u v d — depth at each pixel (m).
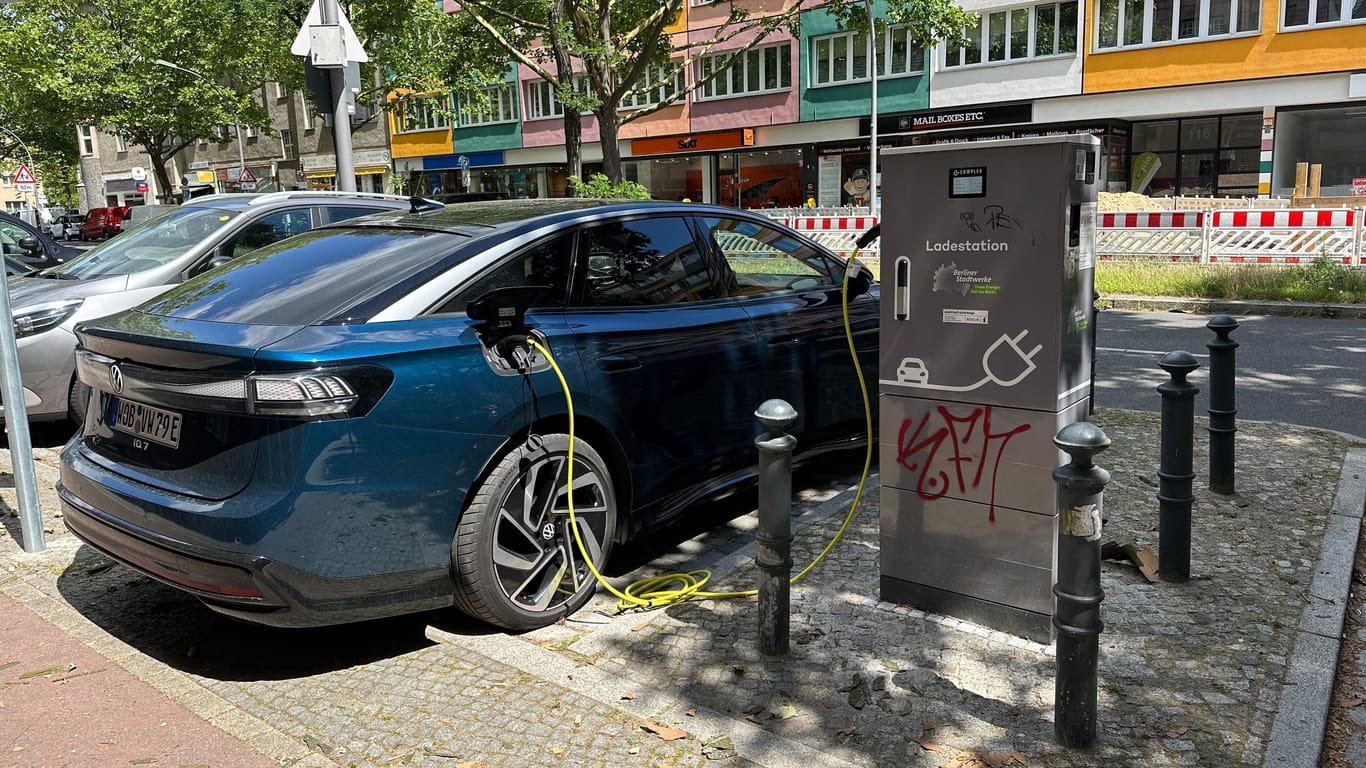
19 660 3.64
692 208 4.84
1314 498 4.95
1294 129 25.50
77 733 3.11
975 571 3.62
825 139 32.81
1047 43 28.23
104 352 3.72
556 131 39.53
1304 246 15.89
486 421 3.56
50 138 41.12
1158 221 17.27
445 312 3.68
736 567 4.32
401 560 3.39
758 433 4.80
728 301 4.80
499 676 3.42
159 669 3.54
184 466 3.40
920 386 3.61
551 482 3.83
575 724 3.08
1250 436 6.19
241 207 7.46
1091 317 3.48
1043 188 3.21
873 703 3.16
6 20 32.91
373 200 8.12
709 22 34.44
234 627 3.94
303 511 3.19
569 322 4.01
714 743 2.92
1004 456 3.46
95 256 7.48
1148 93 26.81
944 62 29.97
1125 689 3.20
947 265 3.46
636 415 4.16
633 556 4.69
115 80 33.81
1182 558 3.97
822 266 5.53
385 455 3.31
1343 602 3.77
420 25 22.47
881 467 3.79
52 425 7.62
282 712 3.25
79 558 4.69
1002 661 3.39
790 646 3.55
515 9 20.17
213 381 3.30
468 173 43.56
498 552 3.65
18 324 6.42
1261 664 3.33
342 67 9.01
